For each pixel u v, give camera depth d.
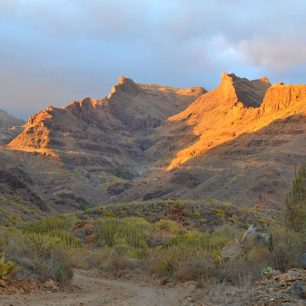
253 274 13.02
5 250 14.70
